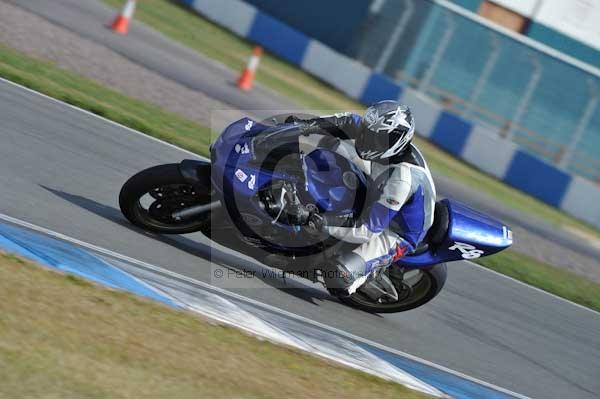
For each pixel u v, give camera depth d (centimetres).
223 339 1841
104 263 2003
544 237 6000
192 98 5309
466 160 8300
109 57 5534
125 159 3186
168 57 6506
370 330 2455
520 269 4141
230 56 8119
